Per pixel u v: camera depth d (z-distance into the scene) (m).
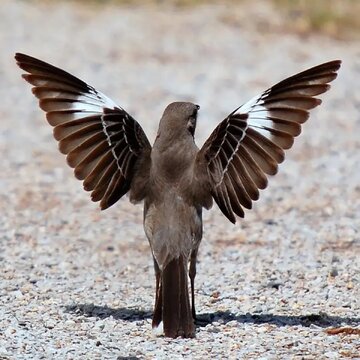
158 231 11.21
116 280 14.13
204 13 36.47
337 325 11.80
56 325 11.85
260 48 32.28
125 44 32.78
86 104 11.04
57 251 15.69
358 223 16.94
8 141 23.16
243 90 27.50
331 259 14.70
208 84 28.20
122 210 18.33
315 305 12.62
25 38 33.34
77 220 17.55
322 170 20.66
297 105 10.43
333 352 10.70
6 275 14.19
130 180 11.38
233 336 11.36
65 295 13.23
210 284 13.72
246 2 37.25
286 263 14.66
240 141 10.83
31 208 18.25
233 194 10.95
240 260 14.99
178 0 37.97
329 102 26.59
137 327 11.75
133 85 28.02
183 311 11.02
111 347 10.96
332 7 35.53
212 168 11.12
